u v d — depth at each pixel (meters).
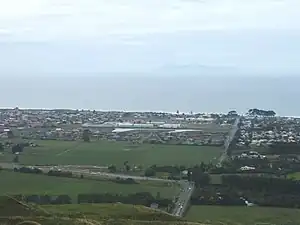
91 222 55.31
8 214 59.59
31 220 53.12
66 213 66.06
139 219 64.56
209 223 70.12
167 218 65.56
